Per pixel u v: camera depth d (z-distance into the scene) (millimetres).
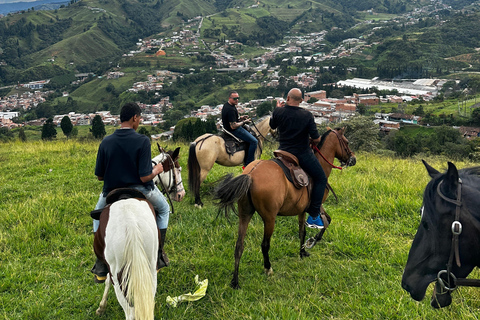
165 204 4062
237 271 4559
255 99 171375
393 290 4258
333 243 5668
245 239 5965
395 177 9320
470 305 4004
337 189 8156
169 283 4746
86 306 4332
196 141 7398
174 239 6000
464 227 2453
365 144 23328
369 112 119562
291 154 4648
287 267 5109
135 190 3512
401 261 4977
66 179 9492
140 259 2844
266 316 3971
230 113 7441
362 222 6535
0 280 4840
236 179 4250
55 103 183125
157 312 4121
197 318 4066
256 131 8203
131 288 2781
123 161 3520
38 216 6832
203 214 6949
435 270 2613
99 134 38656
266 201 4352
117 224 3023
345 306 4109
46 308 4254
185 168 10742
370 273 4816
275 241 5891
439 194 2559
